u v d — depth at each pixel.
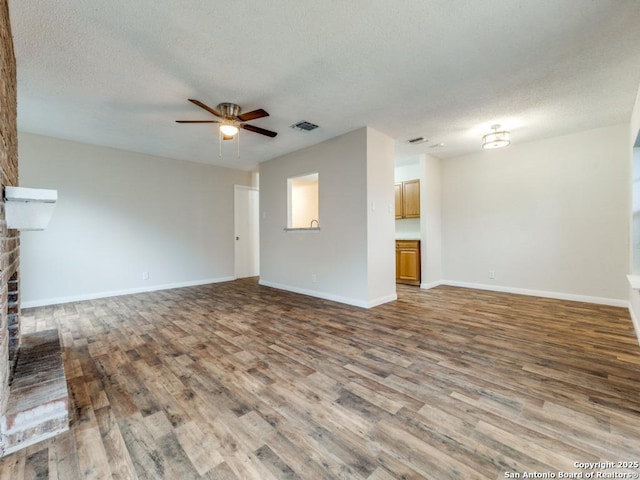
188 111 3.23
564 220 4.19
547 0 1.74
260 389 1.86
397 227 6.36
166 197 5.24
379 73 2.52
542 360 2.24
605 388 1.84
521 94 2.91
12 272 1.90
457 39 2.08
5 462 1.27
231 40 2.08
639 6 1.77
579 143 4.04
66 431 1.47
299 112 3.31
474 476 1.19
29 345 2.10
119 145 4.49
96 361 2.27
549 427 1.48
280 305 4.00
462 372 2.07
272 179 5.36
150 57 2.27
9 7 1.73
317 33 2.02
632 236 2.93
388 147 4.15
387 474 1.21
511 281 4.70
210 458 1.29
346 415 1.60
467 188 5.16
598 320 3.21
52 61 2.31
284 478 1.19
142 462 1.27
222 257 6.06
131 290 4.83
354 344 2.59
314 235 4.54
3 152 1.46
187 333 2.89
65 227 4.23
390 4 1.76
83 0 1.71
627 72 2.51
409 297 4.43
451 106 3.17
